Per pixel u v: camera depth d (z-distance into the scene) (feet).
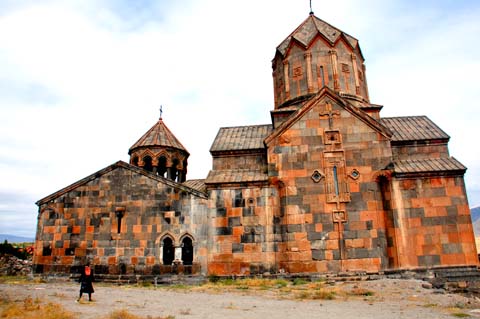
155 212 63.77
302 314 31.42
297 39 74.90
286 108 70.18
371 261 57.36
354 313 32.01
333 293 43.93
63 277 62.39
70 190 66.69
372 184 60.39
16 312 29.55
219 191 63.00
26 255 97.35
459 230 57.06
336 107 64.18
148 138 86.22
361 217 59.11
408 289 45.44
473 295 44.60
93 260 63.21
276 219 60.70
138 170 65.98
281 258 59.00
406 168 60.39
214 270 59.77
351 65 73.92
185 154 90.27
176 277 59.21
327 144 62.64
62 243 64.59
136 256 62.39
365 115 63.05
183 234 62.08
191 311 32.94
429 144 64.54
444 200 58.34
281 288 49.21
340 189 60.54
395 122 71.26
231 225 61.31
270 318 29.55
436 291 44.39
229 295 44.39
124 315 28.94
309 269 57.77
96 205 65.57
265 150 67.82
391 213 58.44
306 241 58.90
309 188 61.05
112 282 60.59
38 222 65.98
